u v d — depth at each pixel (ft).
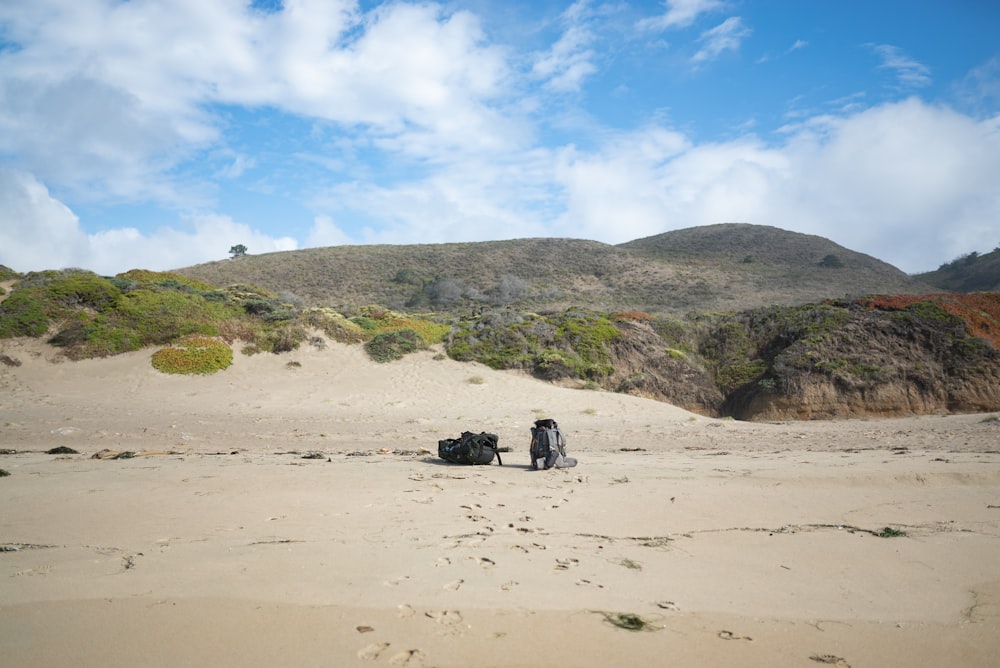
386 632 12.51
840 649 12.59
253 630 12.42
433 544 19.17
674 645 12.46
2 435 49.62
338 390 84.23
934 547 20.27
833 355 97.66
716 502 26.17
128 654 11.27
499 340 108.06
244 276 217.77
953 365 93.40
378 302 195.62
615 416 75.05
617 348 108.88
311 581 15.37
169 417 62.39
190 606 13.56
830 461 37.45
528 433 58.85
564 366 101.50
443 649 11.84
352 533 20.27
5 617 12.82
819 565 18.29
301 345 98.63
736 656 12.09
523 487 29.04
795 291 197.47
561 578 16.31
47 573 15.67
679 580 16.60
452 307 185.88
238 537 19.51
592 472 33.40
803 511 24.97
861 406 90.43
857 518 24.04
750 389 101.09
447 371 97.14
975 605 15.26
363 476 30.48
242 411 68.64
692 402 102.83
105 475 29.43
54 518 21.52
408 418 67.15
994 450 43.62
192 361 87.56
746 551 19.61
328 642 11.98
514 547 19.19
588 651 12.01
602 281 216.33
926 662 12.09
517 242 260.42
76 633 12.10
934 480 31.22
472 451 35.06
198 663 11.00
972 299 110.11
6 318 88.94
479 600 14.42
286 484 27.94
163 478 28.68
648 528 22.09
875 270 237.04
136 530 20.16
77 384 79.20
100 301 94.89
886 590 16.24
